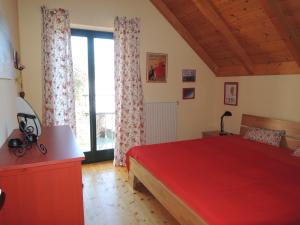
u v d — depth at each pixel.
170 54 4.32
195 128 4.77
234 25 3.38
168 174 2.22
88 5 3.55
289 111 3.37
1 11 1.83
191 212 1.75
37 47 3.29
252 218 1.52
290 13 2.66
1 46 1.75
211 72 4.78
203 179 2.10
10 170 1.38
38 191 1.47
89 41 3.82
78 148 1.73
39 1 3.26
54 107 3.30
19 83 2.93
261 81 3.79
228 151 2.95
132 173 3.06
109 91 4.11
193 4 3.52
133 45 3.79
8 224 1.43
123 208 2.62
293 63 3.24
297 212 1.60
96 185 3.18
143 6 3.98
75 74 3.84
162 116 4.34
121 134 3.86
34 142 1.78
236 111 4.33
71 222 1.57
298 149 2.86
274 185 2.00
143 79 4.14
